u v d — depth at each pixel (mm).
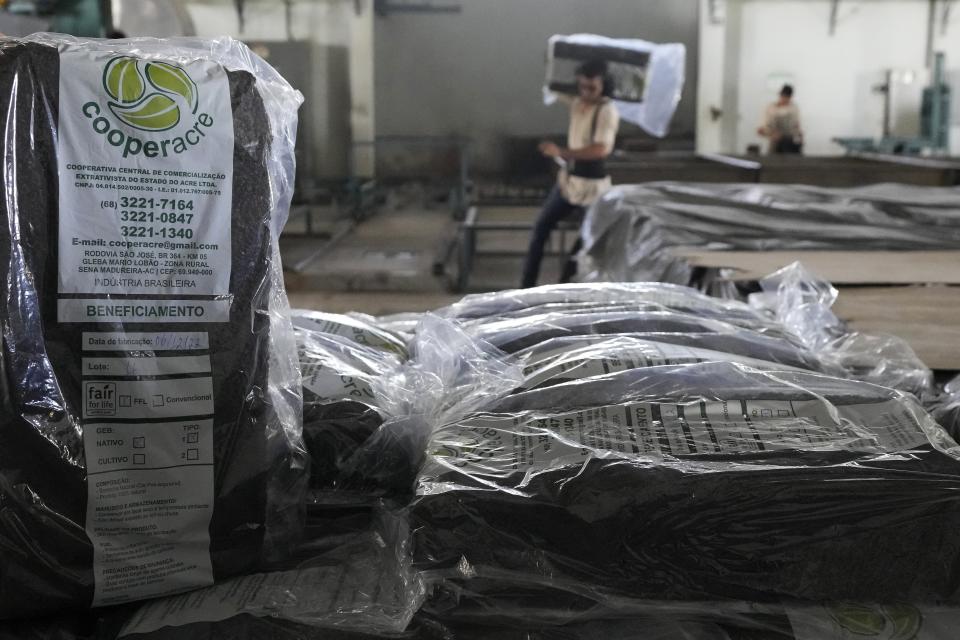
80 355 565
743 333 918
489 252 5422
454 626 625
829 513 616
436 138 7672
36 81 546
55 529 566
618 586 627
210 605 614
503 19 8570
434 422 762
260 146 606
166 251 581
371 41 8688
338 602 625
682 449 656
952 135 8805
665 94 4656
